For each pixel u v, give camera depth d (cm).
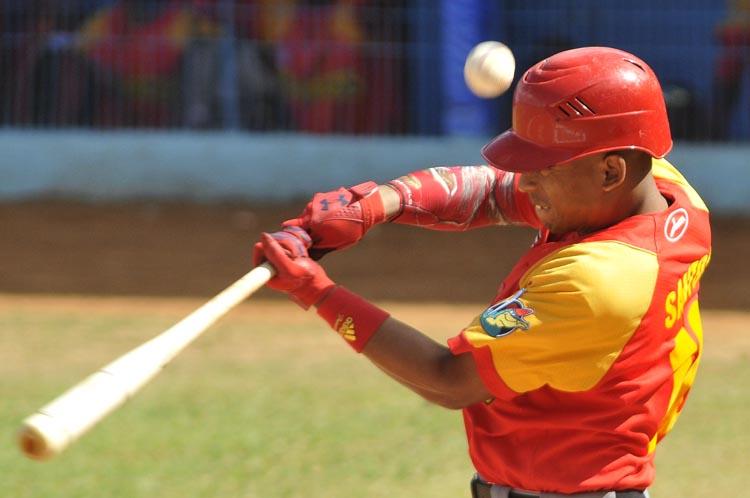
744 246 4206
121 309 3272
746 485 1969
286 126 4784
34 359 2702
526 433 1030
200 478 1952
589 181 985
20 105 4722
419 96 4725
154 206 4647
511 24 4675
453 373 1004
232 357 2762
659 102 991
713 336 3055
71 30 4659
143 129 4778
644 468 1031
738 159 4653
